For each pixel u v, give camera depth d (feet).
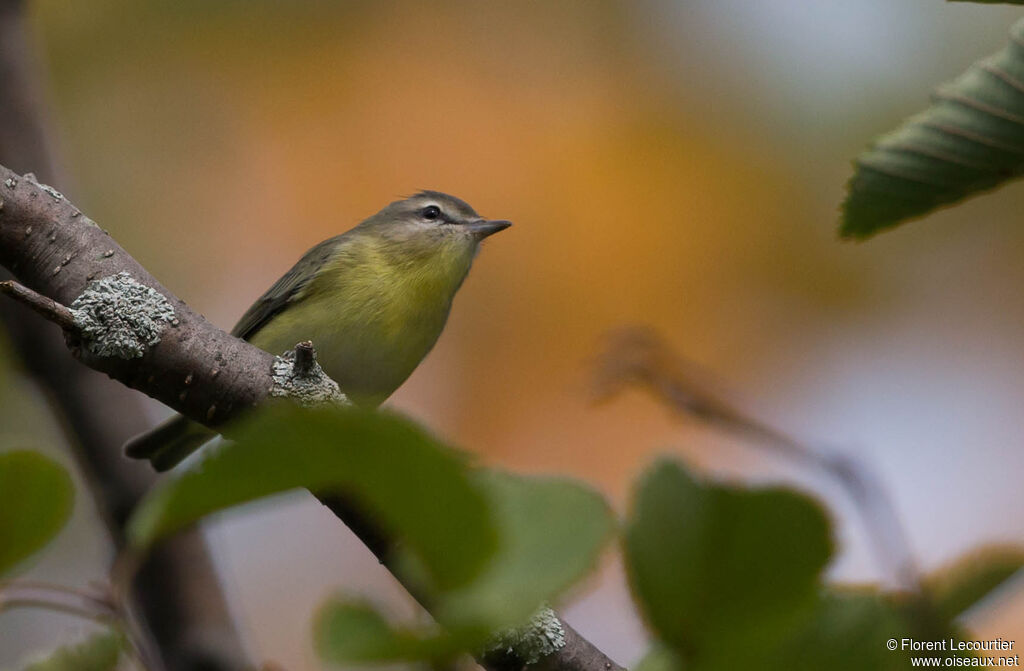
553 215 41.01
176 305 17.04
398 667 6.93
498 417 39.93
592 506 7.23
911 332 39.73
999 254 39.91
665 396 22.77
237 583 40.16
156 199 41.78
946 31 40.34
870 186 16.02
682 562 7.77
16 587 10.96
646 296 40.22
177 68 42.75
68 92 41.86
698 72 41.68
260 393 16.71
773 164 40.47
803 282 40.22
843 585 9.41
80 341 16.60
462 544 6.97
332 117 42.29
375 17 42.98
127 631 11.29
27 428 34.94
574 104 41.83
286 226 41.98
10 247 17.04
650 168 40.81
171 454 30.99
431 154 41.91
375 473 6.79
